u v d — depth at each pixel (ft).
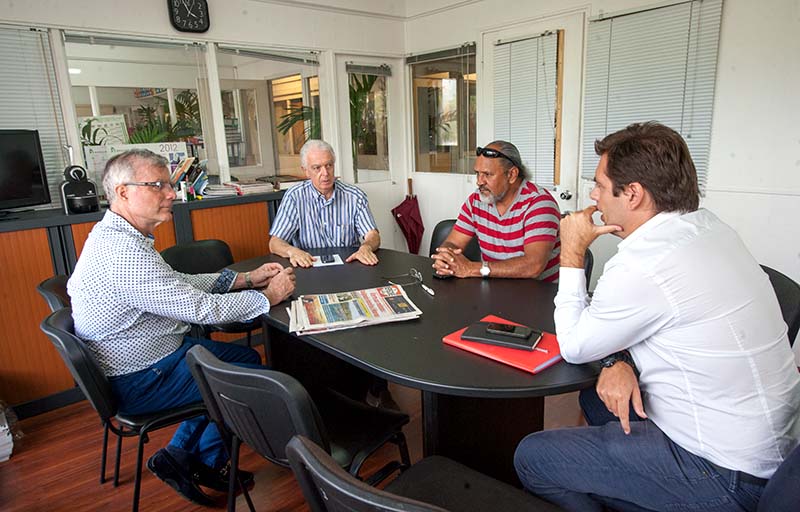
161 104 10.82
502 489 3.89
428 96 14.37
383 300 5.53
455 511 3.67
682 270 3.37
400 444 5.23
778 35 8.30
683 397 3.50
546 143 11.86
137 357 5.63
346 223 9.12
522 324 4.78
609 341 3.62
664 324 3.45
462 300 5.56
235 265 7.66
